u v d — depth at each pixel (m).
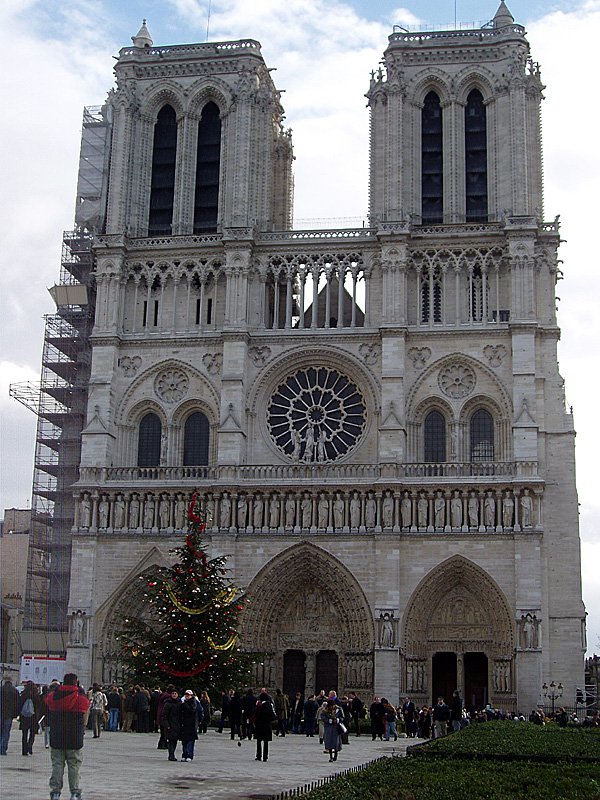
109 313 111.25
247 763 52.75
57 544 122.44
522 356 103.50
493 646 98.81
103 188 131.75
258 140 114.56
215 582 86.25
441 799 32.69
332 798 31.64
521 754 46.97
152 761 51.69
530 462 99.94
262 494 103.25
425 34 113.94
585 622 102.25
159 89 117.75
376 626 98.12
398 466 101.62
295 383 109.06
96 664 102.31
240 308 108.81
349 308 111.44
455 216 109.81
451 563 99.06
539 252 107.50
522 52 111.88
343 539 100.81
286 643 102.69
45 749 55.00
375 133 113.00
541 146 112.12
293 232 110.88
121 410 109.88
